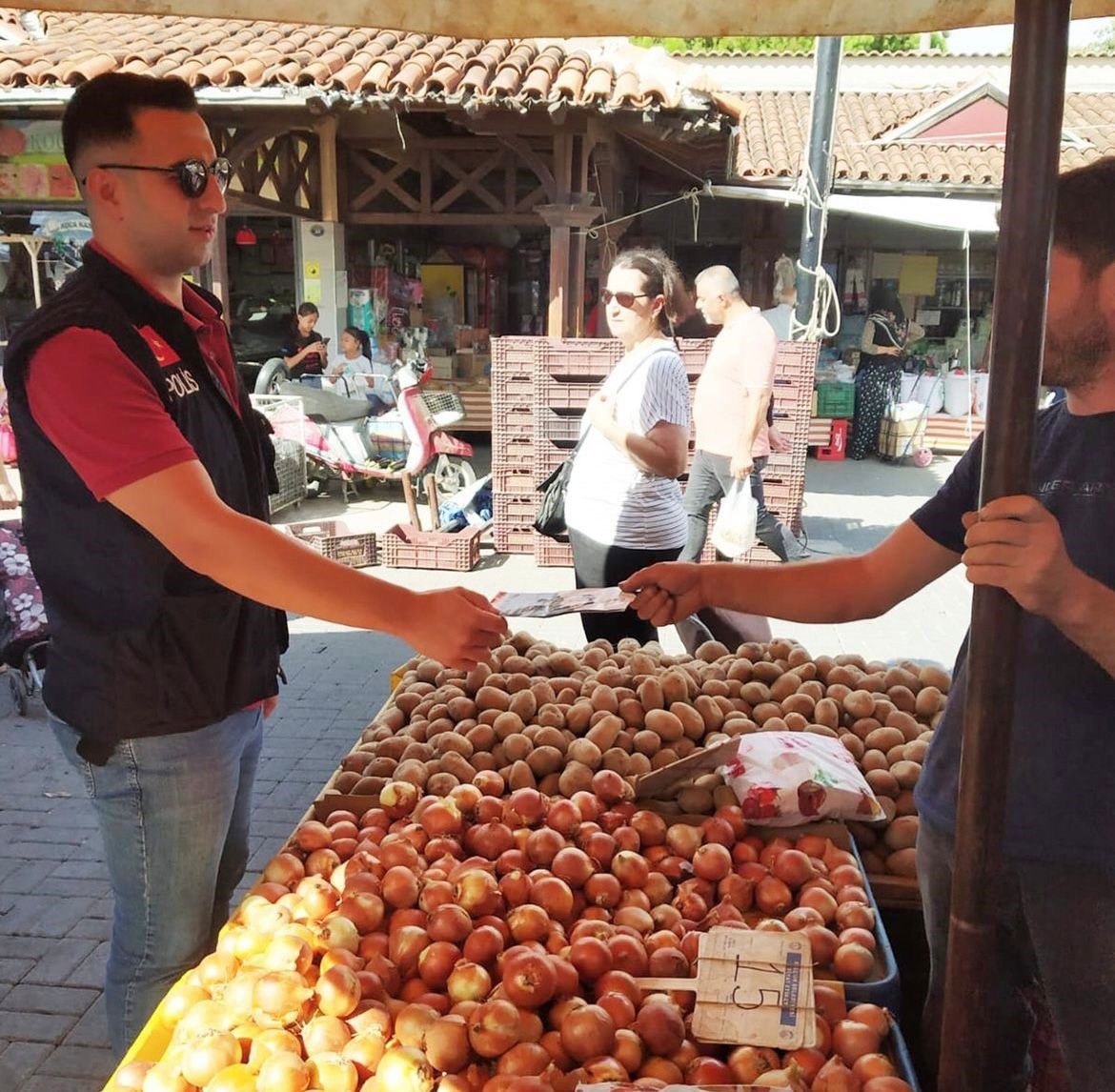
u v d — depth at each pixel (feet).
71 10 6.20
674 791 8.38
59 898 12.08
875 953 6.71
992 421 3.96
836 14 6.20
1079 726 5.44
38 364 6.10
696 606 7.53
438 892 6.70
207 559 5.87
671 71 26.32
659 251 12.92
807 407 25.55
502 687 10.05
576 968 6.23
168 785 6.86
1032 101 3.66
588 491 13.25
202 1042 5.52
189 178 6.65
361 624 5.91
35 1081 9.32
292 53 28.27
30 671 16.93
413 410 28.12
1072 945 5.60
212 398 7.05
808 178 29.58
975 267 49.37
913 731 9.43
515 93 25.49
